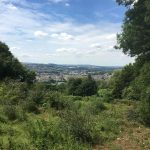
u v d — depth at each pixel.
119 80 46.72
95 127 14.96
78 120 13.81
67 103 23.92
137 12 25.09
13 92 24.03
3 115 16.36
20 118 16.09
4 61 36.59
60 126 13.48
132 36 24.91
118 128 16.23
